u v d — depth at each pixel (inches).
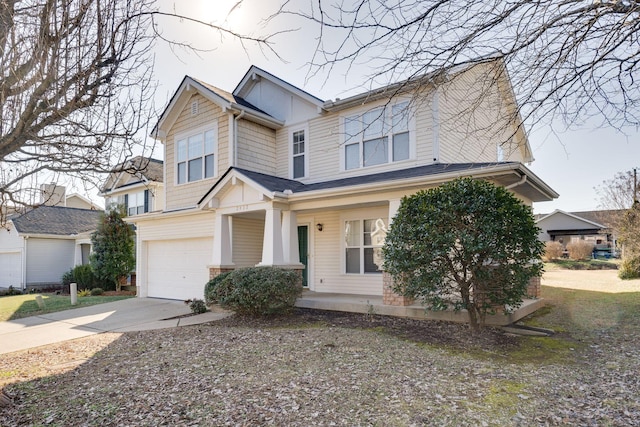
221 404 168.7
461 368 209.5
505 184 334.6
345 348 252.5
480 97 162.1
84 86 140.9
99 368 227.6
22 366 238.2
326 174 480.1
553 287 567.2
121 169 158.9
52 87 136.5
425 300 287.6
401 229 290.7
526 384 184.7
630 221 705.0
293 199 405.4
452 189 278.4
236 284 363.9
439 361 222.5
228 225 456.1
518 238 261.7
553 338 274.5
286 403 167.5
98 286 714.2
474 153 467.2
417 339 273.6
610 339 271.9
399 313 342.0
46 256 896.9
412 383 187.5
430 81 151.6
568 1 122.6
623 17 121.0
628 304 405.1
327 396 173.6
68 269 927.7
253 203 419.2
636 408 157.5
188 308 446.3
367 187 354.3
